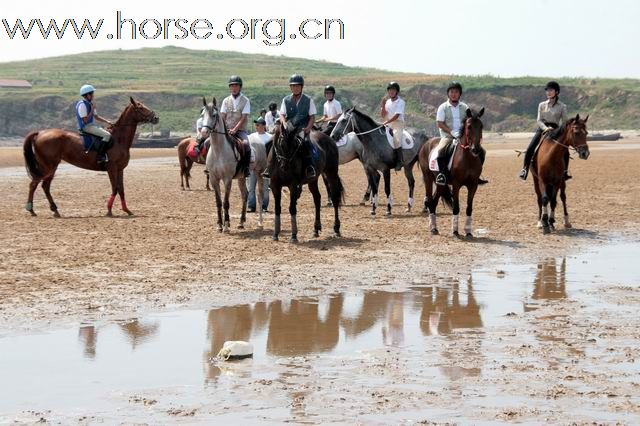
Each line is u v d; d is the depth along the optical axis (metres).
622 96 169.12
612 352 10.04
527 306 12.77
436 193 20.08
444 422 7.68
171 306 12.64
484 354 10.02
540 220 21.39
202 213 24.66
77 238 19.28
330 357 9.95
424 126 155.88
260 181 21.08
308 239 19.33
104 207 26.41
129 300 12.95
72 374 9.22
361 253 17.50
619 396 8.39
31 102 141.88
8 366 9.50
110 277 14.70
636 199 28.75
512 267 16.20
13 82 167.12
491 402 8.23
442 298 13.38
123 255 16.97
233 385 8.83
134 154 71.69
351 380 8.99
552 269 15.98
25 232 20.27
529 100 167.62
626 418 7.78
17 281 14.27
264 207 24.73
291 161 18.36
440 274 15.45
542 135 20.73
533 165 20.97
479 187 34.03
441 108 19.47
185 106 155.00
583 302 13.02
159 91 158.25
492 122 162.88
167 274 15.04
